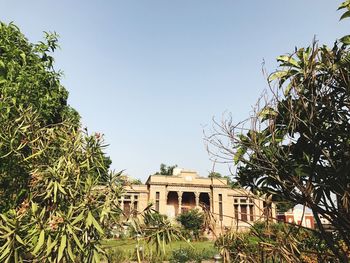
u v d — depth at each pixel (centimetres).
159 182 4781
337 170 269
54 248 300
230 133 314
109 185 351
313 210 277
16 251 292
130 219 342
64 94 666
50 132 406
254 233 293
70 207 319
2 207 387
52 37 631
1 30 549
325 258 295
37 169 352
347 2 287
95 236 332
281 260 274
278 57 306
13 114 421
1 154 381
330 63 277
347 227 267
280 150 301
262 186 312
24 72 512
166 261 1328
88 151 370
